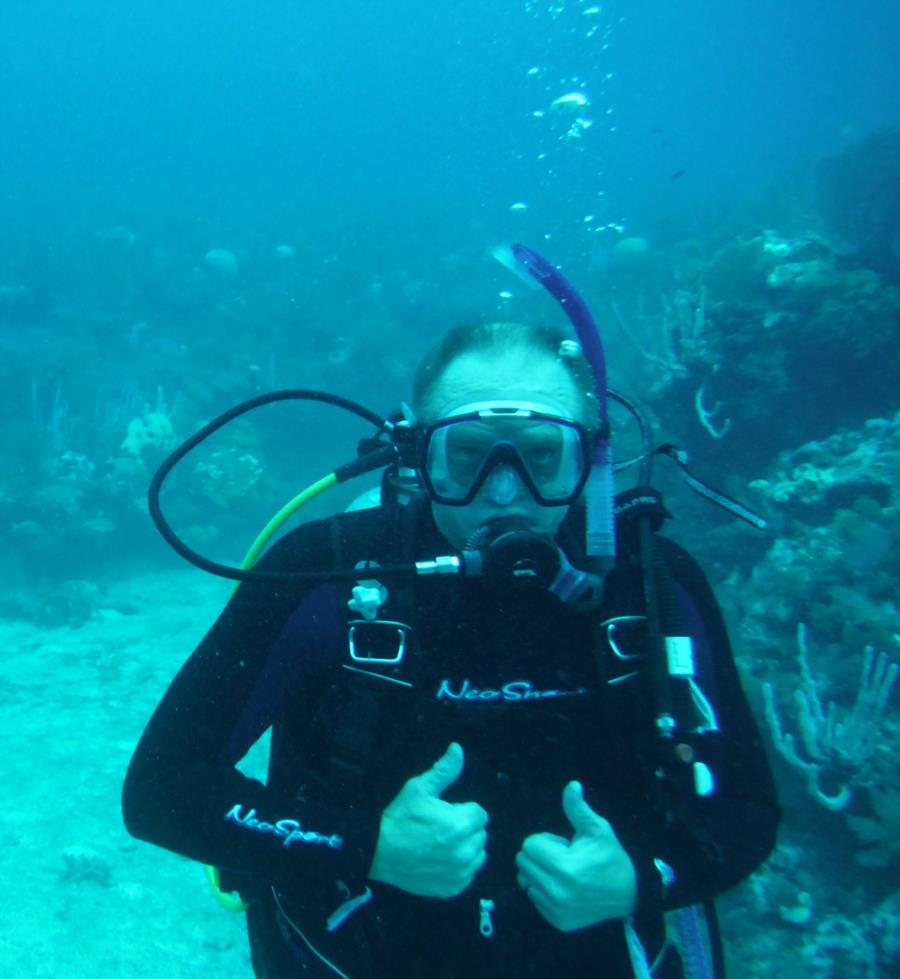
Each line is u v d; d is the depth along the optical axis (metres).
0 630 9.39
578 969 1.55
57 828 5.79
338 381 16.67
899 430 6.48
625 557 1.68
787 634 5.64
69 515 10.90
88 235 21.73
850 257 8.57
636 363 12.42
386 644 1.54
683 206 26.41
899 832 4.22
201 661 1.58
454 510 1.61
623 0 73.19
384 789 1.51
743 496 7.08
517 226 27.12
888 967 4.00
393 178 42.12
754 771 1.60
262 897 1.74
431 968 1.52
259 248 22.89
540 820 1.53
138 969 4.64
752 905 4.46
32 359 14.70
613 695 1.55
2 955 4.61
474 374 1.61
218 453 12.98
